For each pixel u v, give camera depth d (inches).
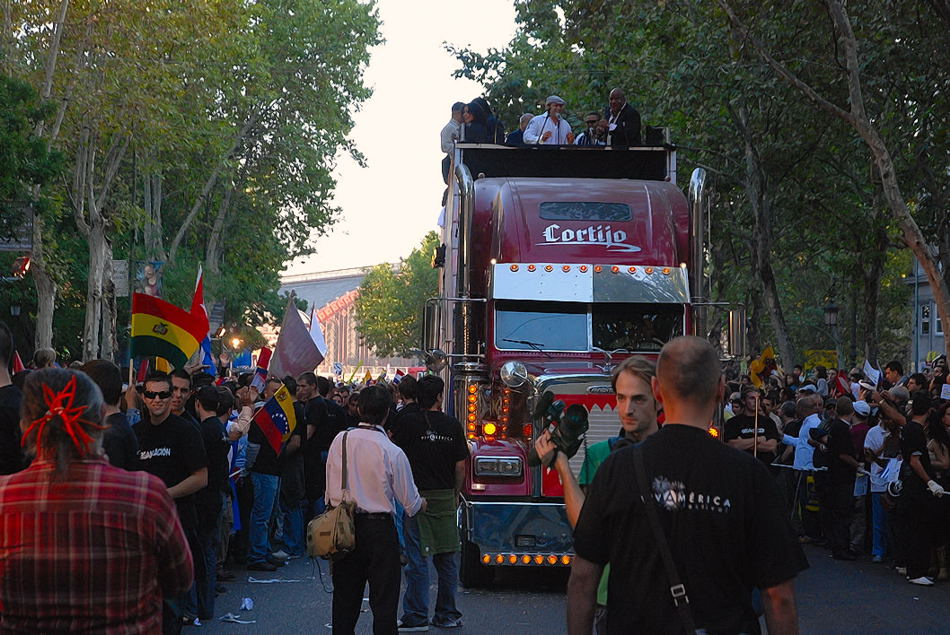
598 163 611.5
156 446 319.3
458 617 404.5
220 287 2182.6
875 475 580.4
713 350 158.9
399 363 7490.2
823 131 1138.7
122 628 158.7
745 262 1609.3
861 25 943.7
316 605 444.1
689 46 1064.8
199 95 1643.7
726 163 1267.2
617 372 208.5
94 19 1360.7
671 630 148.4
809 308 2623.0
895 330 3058.6
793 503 691.4
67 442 158.7
